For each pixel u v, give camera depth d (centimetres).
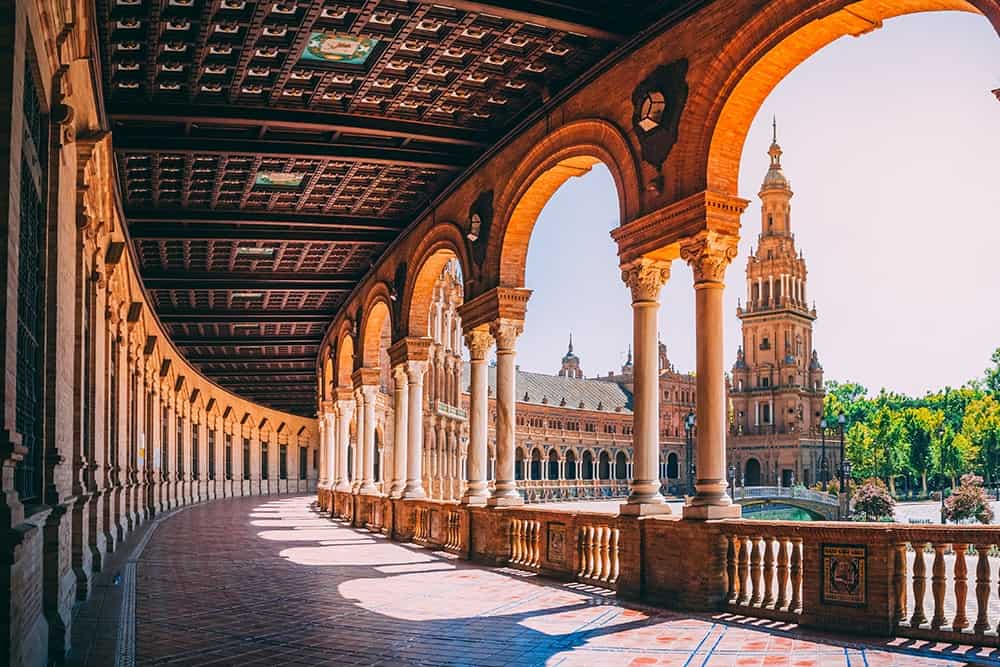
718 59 1134
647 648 862
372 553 1895
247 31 1301
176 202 2102
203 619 1045
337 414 3388
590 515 1355
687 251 1179
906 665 757
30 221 731
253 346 4025
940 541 857
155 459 3189
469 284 1859
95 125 1286
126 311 2052
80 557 1202
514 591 1288
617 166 1338
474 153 1845
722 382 1153
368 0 1229
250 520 3067
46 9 718
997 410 10800
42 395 799
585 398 11769
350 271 2869
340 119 1623
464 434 7375
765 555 1032
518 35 1340
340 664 802
